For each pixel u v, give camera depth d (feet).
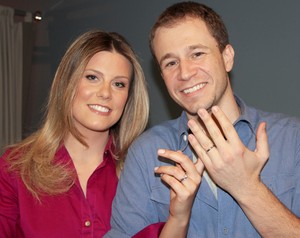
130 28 7.91
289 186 3.65
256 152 3.42
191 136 3.53
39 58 10.25
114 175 4.99
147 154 4.25
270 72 6.09
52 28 9.77
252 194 3.37
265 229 3.37
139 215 4.05
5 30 9.95
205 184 3.86
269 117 4.11
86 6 8.80
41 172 4.65
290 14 5.85
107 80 4.67
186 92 3.90
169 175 3.52
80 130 4.83
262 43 6.15
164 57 3.95
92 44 4.68
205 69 3.81
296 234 3.27
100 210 4.62
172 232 3.53
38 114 10.39
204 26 3.88
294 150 3.74
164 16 3.97
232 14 6.47
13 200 4.70
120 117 5.25
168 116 7.39
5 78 10.02
